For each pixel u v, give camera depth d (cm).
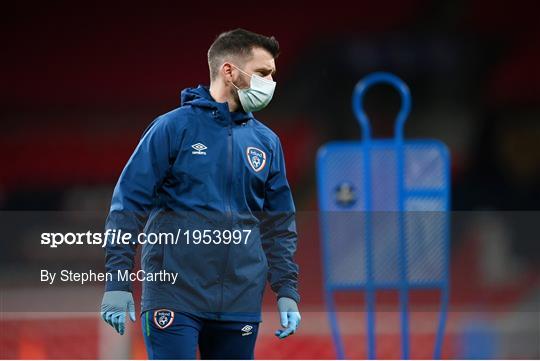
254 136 1315
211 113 1287
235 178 1282
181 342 1249
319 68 5681
